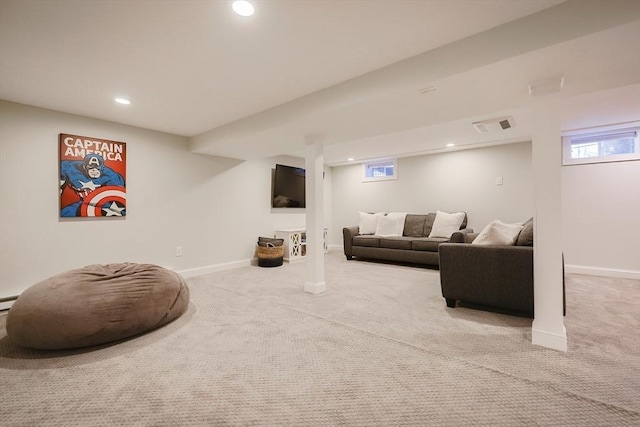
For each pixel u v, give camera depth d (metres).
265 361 1.74
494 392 1.42
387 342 1.97
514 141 4.46
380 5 1.52
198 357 1.79
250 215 4.91
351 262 5.06
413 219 5.31
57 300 1.86
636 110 3.05
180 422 1.24
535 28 1.60
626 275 3.69
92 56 1.98
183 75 2.27
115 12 1.54
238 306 2.73
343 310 2.61
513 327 2.19
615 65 1.74
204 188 4.26
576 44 1.53
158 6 1.50
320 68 2.19
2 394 1.43
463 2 1.50
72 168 3.04
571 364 1.66
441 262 2.64
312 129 3.00
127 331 2.00
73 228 3.06
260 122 3.09
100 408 1.33
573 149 4.11
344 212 6.65
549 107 1.88
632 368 1.61
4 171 2.67
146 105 2.88
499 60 1.70
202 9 1.53
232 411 1.31
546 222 1.85
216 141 3.64
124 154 3.44
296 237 5.21
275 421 1.25
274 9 1.54
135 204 3.54
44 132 2.89
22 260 2.75
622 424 1.21
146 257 3.63
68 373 1.62
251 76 2.30
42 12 1.53
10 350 1.88
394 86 2.12
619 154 3.76
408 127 2.95
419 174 5.54
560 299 1.82
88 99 2.70
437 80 1.93
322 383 1.52
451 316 2.43
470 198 4.98
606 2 1.43
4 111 2.68
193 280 3.76
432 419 1.25
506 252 2.35
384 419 1.25
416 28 1.72
